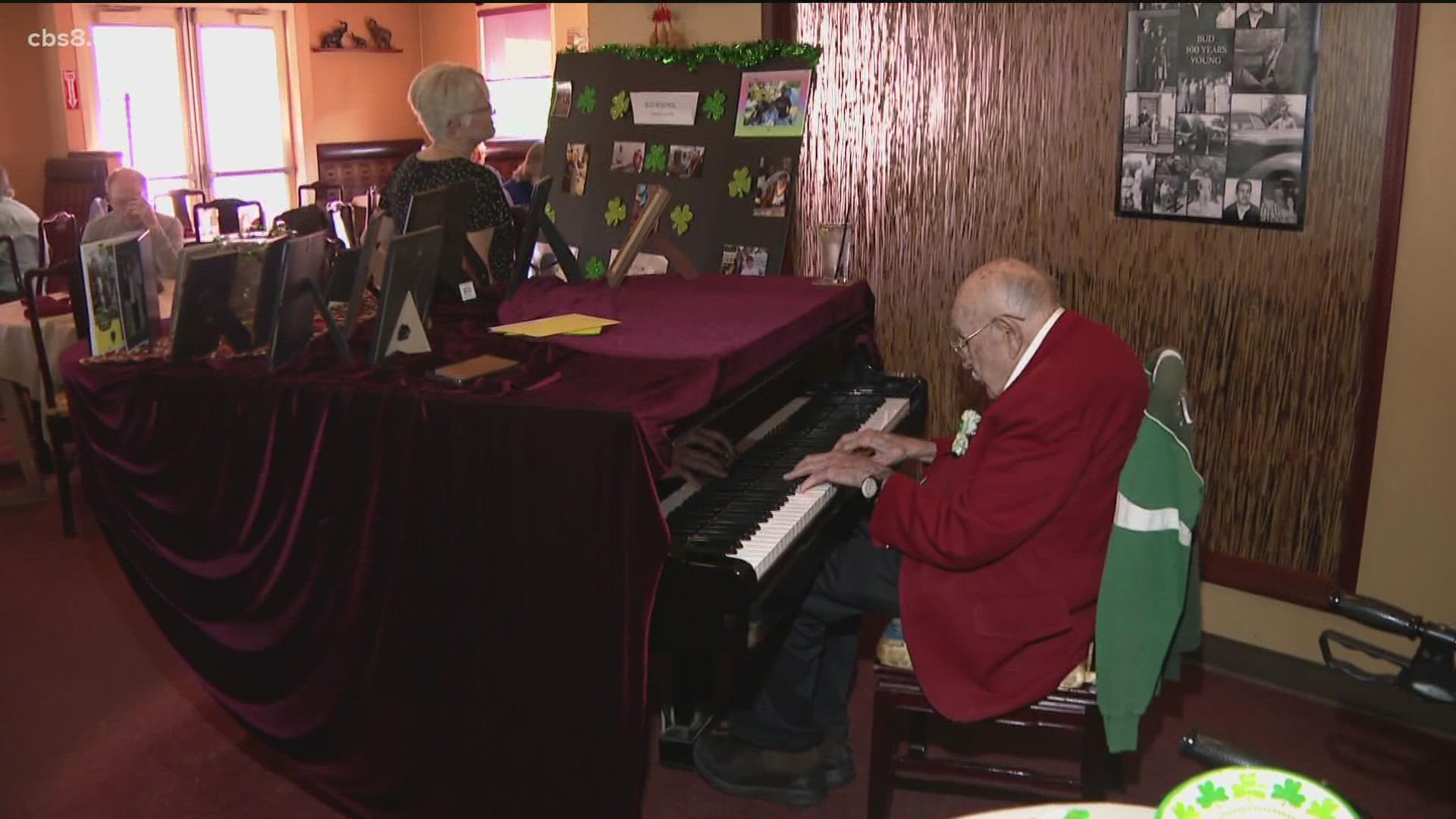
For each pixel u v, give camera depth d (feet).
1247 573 10.07
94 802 8.44
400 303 7.30
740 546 6.52
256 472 7.23
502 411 6.22
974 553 6.93
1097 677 6.91
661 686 8.97
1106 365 7.03
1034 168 10.87
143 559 7.94
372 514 6.72
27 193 26.27
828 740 8.79
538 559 6.31
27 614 11.57
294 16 29.48
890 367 12.26
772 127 11.24
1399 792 8.50
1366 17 8.78
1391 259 8.88
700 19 12.50
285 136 30.07
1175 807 3.52
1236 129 9.59
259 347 7.73
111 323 8.02
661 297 9.19
